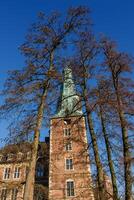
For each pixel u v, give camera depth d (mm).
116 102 15453
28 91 13844
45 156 15586
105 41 17844
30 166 12508
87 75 17406
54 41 16297
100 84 16375
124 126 14875
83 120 18078
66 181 43438
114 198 14648
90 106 15711
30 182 12148
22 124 13086
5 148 12867
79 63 17703
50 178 44219
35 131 13367
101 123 16562
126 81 16781
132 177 13445
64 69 16812
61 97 16766
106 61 17297
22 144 12930
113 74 16906
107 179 16578
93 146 16000
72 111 16875
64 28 16719
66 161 45469
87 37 17875
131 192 13156
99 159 15578
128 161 13609
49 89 14875
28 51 15438
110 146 15828
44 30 16188
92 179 16156
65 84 18516
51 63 15711
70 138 18031
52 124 15602
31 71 14617
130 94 15859
